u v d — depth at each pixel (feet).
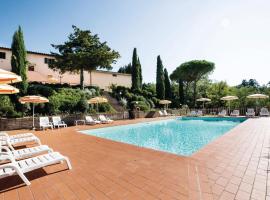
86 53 59.62
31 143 25.41
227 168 13.46
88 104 57.82
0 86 17.69
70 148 22.09
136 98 82.69
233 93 97.45
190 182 11.31
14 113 44.14
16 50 52.13
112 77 112.98
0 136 22.30
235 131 30.40
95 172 13.73
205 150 18.78
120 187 11.03
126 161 16.25
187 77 110.73
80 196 10.05
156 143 32.42
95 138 28.96
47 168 14.80
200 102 103.86
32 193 10.59
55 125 43.29
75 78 96.68
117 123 51.67
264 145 20.45
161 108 89.66
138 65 99.76
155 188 10.71
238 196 9.33
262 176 11.78
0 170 11.69
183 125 54.24
